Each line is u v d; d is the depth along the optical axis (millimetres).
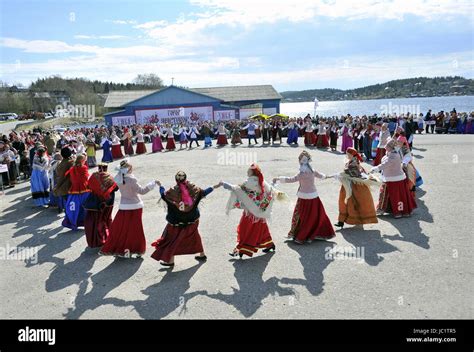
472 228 7727
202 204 10461
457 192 10430
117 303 5547
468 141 21859
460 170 13297
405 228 7957
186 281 6098
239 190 6793
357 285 5695
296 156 18656
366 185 7969
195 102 44062
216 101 44062
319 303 5270
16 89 89438
